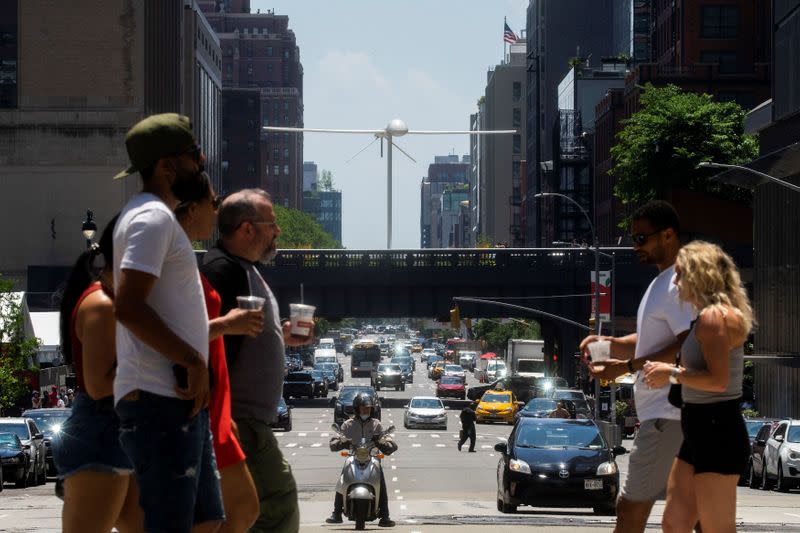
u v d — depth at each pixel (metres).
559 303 135.12
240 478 10.27
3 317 76.38
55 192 176.38
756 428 59.88
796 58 92.44
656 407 12.70
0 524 32.47
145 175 9.05
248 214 11.65
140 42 177.38
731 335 11.55
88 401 9.36
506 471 37.03
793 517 35.91
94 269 9.43
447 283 134.62
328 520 32.97
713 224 128.38
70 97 176.88
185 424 8.59
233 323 9.89
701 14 170.25
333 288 137.12
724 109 132.62
